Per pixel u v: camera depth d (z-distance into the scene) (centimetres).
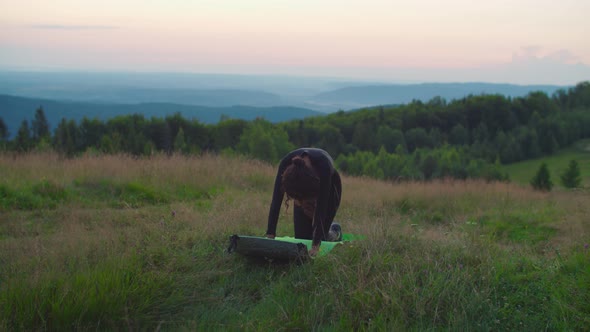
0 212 673
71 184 850
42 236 500
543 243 618
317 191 367
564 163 10694
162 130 7856
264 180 1142
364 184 1455
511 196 1244
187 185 957
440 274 358
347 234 541
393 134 11819
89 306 302
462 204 1050
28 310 294
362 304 317
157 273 361
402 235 459
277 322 302
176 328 308
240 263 401
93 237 458
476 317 314
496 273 372
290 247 371
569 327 301
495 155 11100
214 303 340
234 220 553
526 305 328
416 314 312
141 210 691
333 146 11056
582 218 727
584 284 353
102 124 7275
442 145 12269
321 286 345
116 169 983
